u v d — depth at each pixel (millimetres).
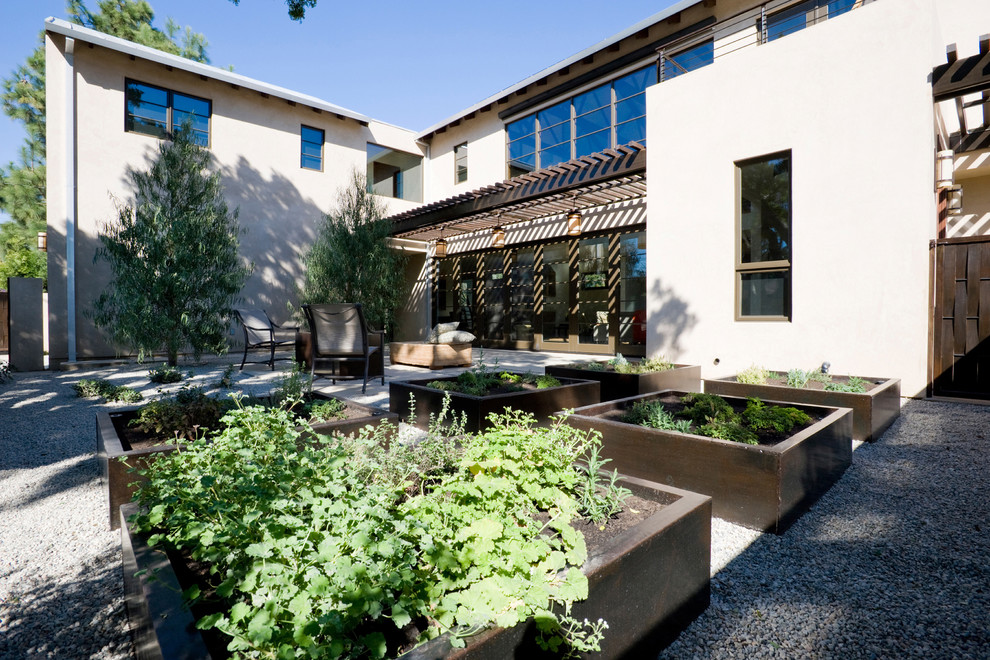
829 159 5297
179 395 3004
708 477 2260
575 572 1111
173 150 7648
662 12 7996
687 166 6395
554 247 10180
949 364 4758
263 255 10125
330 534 1122
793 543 1995
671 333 6523
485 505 1395
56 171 7918
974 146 6027
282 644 864
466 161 12148
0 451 3242
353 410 3189
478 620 963
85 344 8070
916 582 1714
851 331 5148
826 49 5324
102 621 1507
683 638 1437
